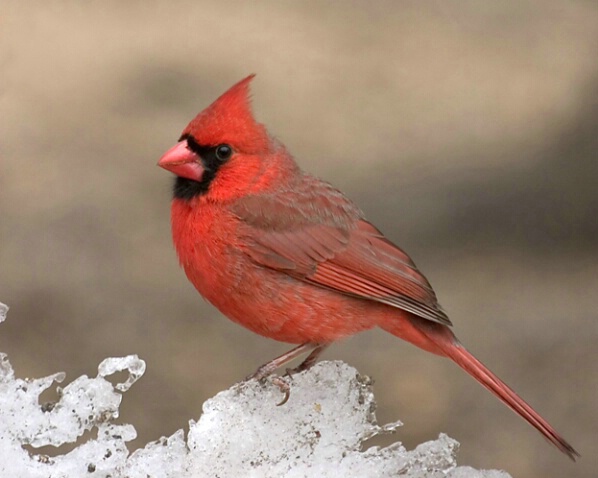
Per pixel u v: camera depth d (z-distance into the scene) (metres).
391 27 18.69
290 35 18.50
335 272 5.84
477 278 11.68
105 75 17.03
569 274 11.75
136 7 19.59
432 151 14.26
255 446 5.00
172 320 10.73
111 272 11.60
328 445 5.04
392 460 4.92
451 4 19.42
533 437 9.25
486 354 10.33
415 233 12.36
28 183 13.77
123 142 14.88
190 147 5.72
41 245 12.15
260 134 5.82
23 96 16.17
